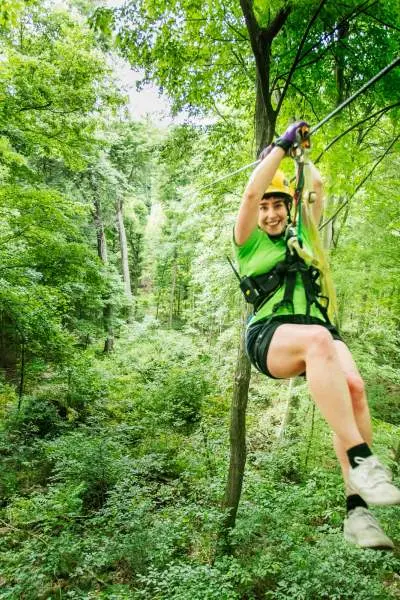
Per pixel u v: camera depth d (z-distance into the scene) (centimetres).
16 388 1245
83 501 722
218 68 621
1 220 818
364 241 671
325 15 487
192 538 585
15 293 852
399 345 973
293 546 543
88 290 1039
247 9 446
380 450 689
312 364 159
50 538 601
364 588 466
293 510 618
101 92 843
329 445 773
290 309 187
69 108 805
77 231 902
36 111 800
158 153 893
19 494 763
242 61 593
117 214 2481
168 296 3102
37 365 1091
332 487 674
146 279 3512
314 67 566
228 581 493
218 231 1191
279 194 207
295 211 204
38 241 867
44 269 930
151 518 633
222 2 518
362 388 175
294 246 193
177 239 2464
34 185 891
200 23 538
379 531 155
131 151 1930
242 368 557
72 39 804
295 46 538
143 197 3056
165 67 581
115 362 1742
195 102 659
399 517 544
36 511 654
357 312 825
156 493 754
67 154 882
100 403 1206
